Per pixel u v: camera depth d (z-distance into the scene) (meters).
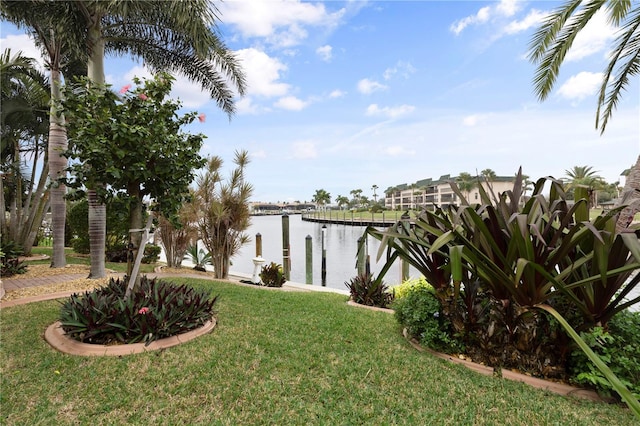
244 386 2.43
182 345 3.13
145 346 3.02
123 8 5.68
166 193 3.94
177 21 6.02
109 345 3.01
